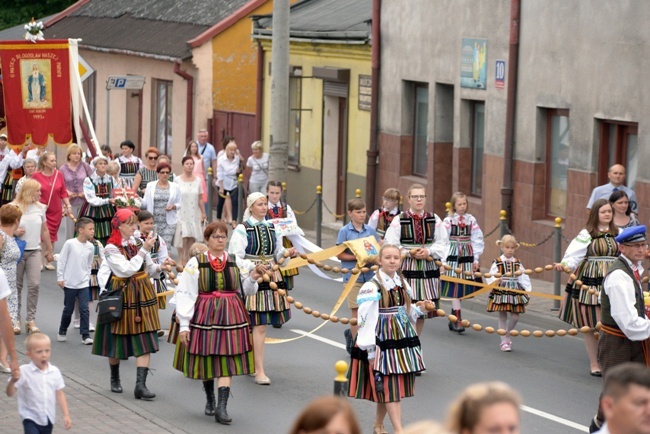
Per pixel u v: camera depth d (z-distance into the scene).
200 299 15.45
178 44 47.28
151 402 16.50
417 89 33.09
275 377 18.06
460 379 18.08
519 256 28.64
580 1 26.11
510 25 28.28
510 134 28.55
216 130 46.16
